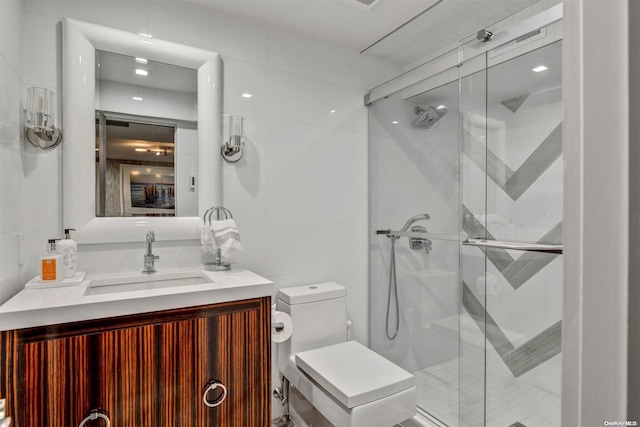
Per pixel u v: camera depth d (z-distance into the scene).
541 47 1.39
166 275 1.61
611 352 0.27
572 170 0.31
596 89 0.28
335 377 1.54
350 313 2.30
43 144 1.46
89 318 1.13
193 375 1.29
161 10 1.72
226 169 1.87
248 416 1.39
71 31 1.49
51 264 1.33
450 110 1.81
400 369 1.62
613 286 0.27
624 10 0.26
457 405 1.81
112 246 1.61
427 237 1.96
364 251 2.36
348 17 1.92
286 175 2.05
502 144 1.54
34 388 1.06
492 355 1.62
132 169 1.63
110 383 1.15
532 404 1.47
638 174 0.26
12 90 1.28
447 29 2.04
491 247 1.61
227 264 1.75
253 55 1.95
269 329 1.45
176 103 1.73
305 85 2.12
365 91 2.35
